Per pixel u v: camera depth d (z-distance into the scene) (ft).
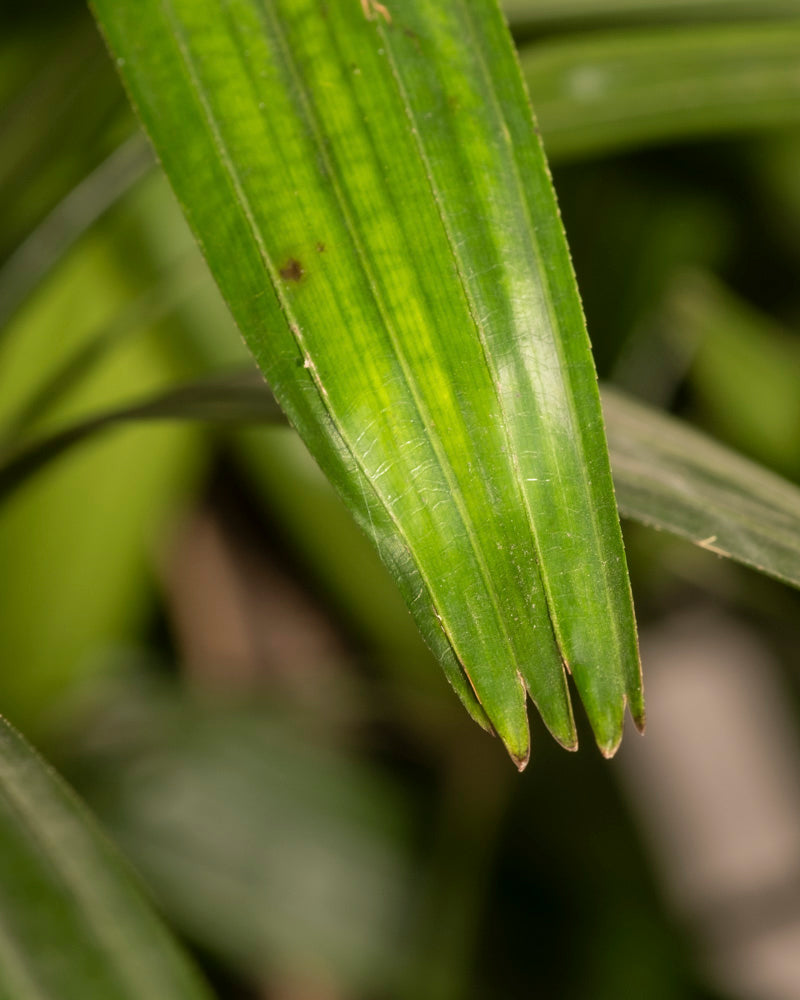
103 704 2.57
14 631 2.19
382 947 2.37
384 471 1.06
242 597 2.84
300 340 1.06
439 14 1.09
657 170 2.70
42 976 0.99
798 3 1.55
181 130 1.07
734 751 3.23
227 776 2.52
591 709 1.07
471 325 1.07
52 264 1.57
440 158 1.08
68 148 1.72
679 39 1.65
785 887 3.11
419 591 1.06
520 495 1.06
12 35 1.98
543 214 1.08
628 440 1.26
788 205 2.67
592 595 1.07
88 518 2.23
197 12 1.07
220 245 1.06
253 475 2.31
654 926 2.47
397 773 2.63
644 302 2.58
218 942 2.36
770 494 1.23
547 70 1.66
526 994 2.43
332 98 1.08
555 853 2.57
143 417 1.29
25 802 1.03
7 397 2.11
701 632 3.16
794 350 2.58
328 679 2.77
